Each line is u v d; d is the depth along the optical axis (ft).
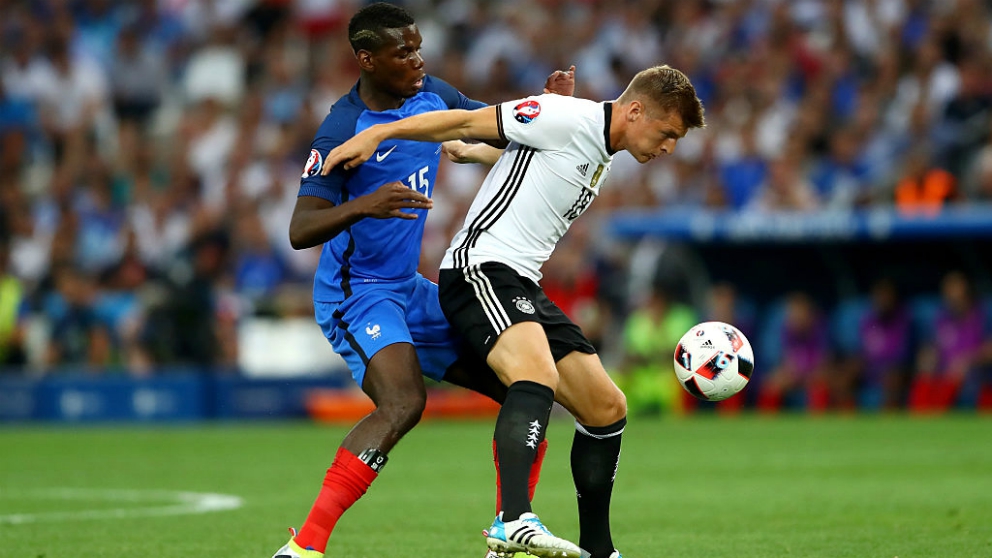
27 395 185.47
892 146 195.00
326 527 58.03
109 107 262.06
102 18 275.59
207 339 186.09
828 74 211.20
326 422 181.78
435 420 185.57
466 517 84.64
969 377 176.24
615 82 226.38
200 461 125.49
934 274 182.60
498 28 247.91
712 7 233.76
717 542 71.97
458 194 215.31
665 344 183.52
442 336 65.05
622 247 195.00
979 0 208.54
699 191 205.05
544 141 60.64
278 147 230.89
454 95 67.31
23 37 266.16
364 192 63.46
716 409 189.47
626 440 144.46
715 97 220.43
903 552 67.36
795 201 190.49
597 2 241.76
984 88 191.62
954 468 111.75
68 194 235.20
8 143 246.68
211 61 263.49
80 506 91.04
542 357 59.16
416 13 261.24
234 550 70.23
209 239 203.51
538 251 62.54
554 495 96.43
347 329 63.00
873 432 148.56
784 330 186.60
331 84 246.27
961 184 185.88
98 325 189.16
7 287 197.06
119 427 177.88
